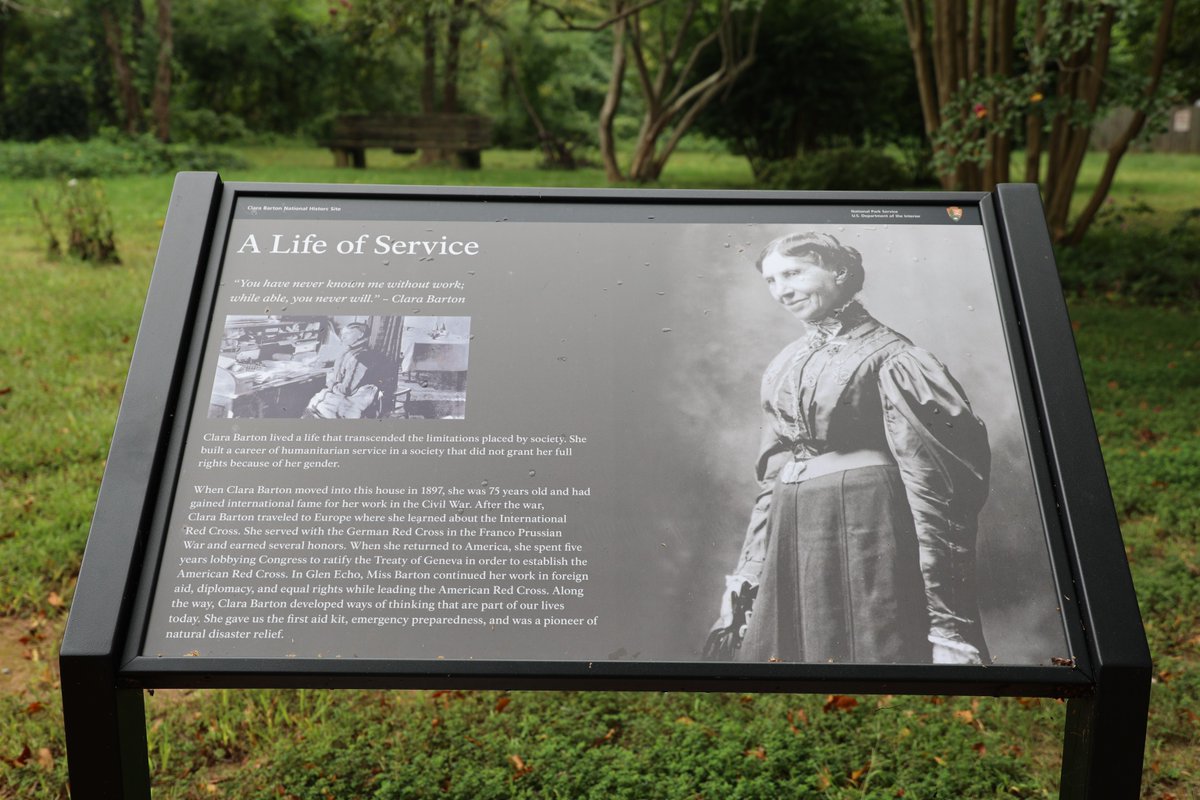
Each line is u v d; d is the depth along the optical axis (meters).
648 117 19.33
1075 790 1.98
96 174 17.00
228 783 2.90
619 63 19.00
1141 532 4.43
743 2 11.26
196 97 29.34
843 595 2.01
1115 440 5.58
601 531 2.06
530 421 2.16
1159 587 3.90
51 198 13.19
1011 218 2.35
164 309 2.21
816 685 1.94
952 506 2.07
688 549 2.05
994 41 9.95
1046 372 2.16
